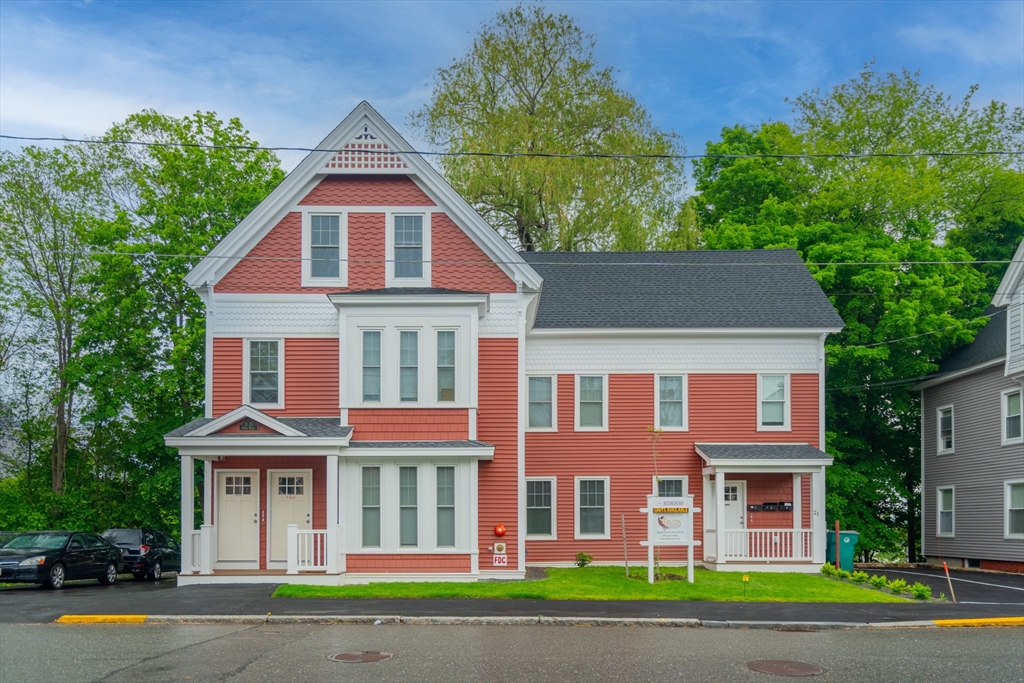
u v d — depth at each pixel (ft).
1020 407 106.83
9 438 143.95
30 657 45.91
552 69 153.07
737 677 42.65
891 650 50.75
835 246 124.98
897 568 117.70
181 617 60.03
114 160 133.59
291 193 87.61
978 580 96.02
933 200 144.77
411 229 87.86
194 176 124.88
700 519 98.99
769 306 103.91
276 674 42.09
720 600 71.41
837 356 120.16
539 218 146.30
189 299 120.57
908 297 124.06
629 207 146.41
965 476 118.62
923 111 171.53
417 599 69.21
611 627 59.06
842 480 120.67
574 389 100.99
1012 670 45.11
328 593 71.31
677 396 101.19
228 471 85.66
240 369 86.74
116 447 135.44
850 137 171.94
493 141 144.97
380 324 83.56
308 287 87.51
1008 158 164.35
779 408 100.99
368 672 42.68
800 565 94.12
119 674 41.88
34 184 134.31
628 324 100.27
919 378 125.29
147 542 103.19
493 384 86.28
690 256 115.44
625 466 100.17
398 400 82.94
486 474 85.20
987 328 121.39
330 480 79.66
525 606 66.13
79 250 134.72
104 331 118.62
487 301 84.12
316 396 86.74
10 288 134.51
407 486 82.17
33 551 83.76
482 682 40.78
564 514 99.71
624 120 151.53
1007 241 148.77
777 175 153.89
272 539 85.25
